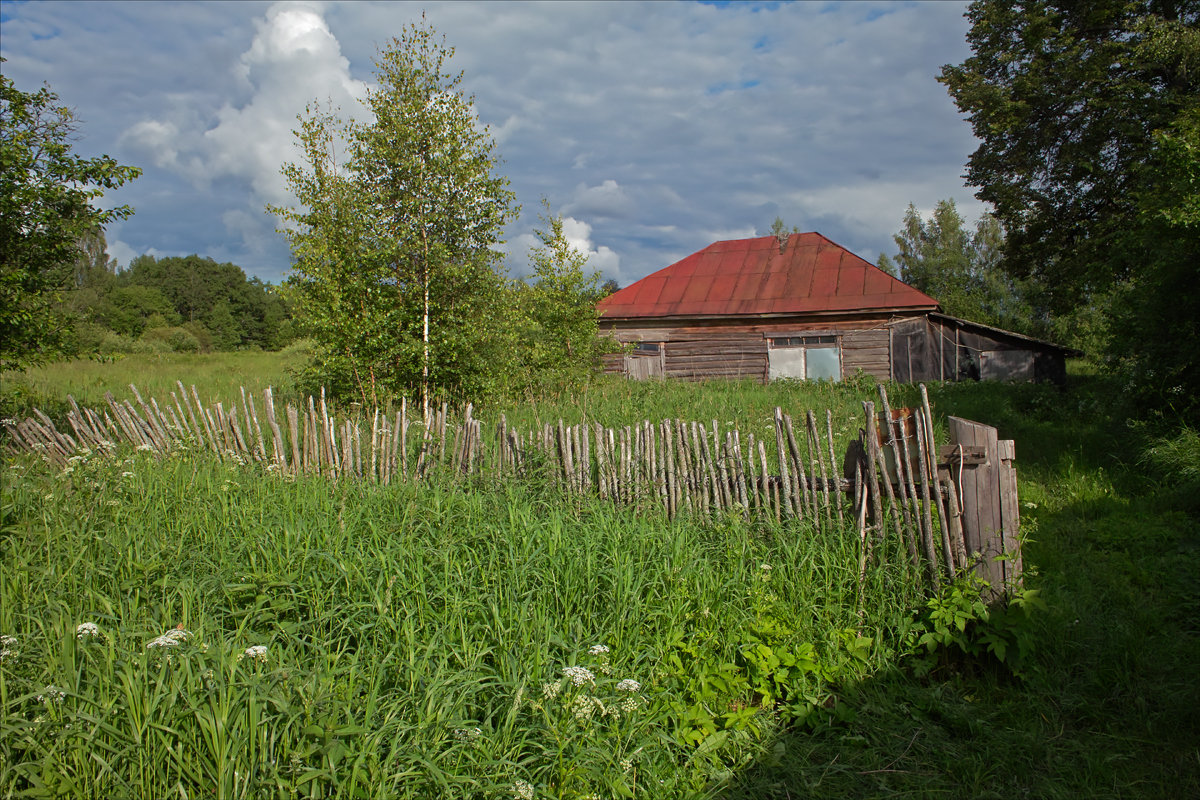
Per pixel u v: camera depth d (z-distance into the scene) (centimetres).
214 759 267
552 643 374
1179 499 736
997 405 1481
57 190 1012
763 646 405
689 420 1077
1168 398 988
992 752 361
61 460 816
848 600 458
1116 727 385
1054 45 2008
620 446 600
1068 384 2073
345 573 423
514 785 277
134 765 269
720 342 2298
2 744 271
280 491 624
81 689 311
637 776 325
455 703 322
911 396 1593
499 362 1166
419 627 385
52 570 432
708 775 338
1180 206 976
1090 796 332
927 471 454
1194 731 376
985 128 2145
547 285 1502
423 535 511
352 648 383
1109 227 1953
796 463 507
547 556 457
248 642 360
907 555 458
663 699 366
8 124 1012
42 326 1034
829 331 2202
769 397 1463
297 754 264
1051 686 419
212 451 812
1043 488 838
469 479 655
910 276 6003
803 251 2486
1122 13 1991
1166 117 1780
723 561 489
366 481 659
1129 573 577
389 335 1102
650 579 452
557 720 314
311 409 755
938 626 421
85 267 5875
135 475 639
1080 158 1955
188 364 2617
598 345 1523
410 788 276
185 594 386
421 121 1091
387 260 1095
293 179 1104
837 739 373
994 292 4819
